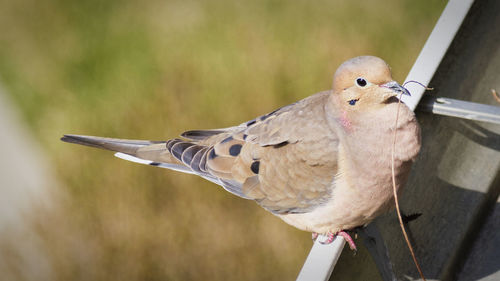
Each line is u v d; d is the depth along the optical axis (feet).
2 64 51.26
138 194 39.65
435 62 18.95
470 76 20.89
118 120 44.32
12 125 47.52
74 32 51.83
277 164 20.54
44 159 44.42
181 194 39.04
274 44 45.57
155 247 38.55
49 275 39.22
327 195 19.60
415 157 18.20
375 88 17.93
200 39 47.65
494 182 20.48
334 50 44.50
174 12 50.26
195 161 22.62
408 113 18.01
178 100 43.73
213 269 37.76
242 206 38.34
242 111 42.39
